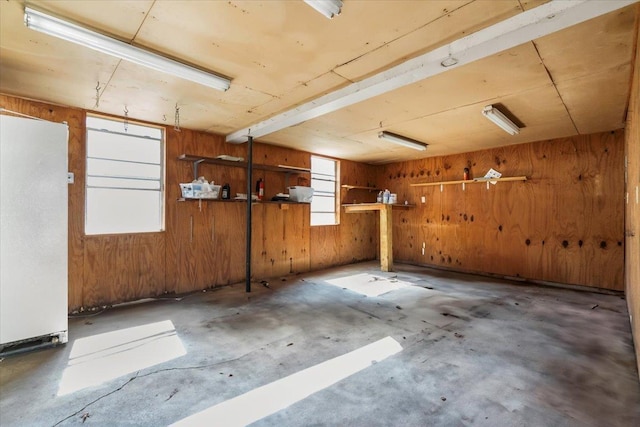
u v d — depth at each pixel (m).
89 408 1.80
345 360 2.40
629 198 3.13
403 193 6.88
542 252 4.92
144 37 2.08
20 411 1.77
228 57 2.36
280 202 5.05
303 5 1.77
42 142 2.54
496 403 1.87
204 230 4.48
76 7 1.78
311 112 3.31
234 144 4.84
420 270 6.01
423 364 2.34
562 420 1.73
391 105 3.38
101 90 2.98
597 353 2.51
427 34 2.04
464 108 3.47
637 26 1.92
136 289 3.86
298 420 1.72
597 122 3.94
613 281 4.30
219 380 2.11
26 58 2.37
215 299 3.99
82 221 3.48
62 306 2.62
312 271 5.86
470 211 5.80
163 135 4.12
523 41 1.95
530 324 3.14
